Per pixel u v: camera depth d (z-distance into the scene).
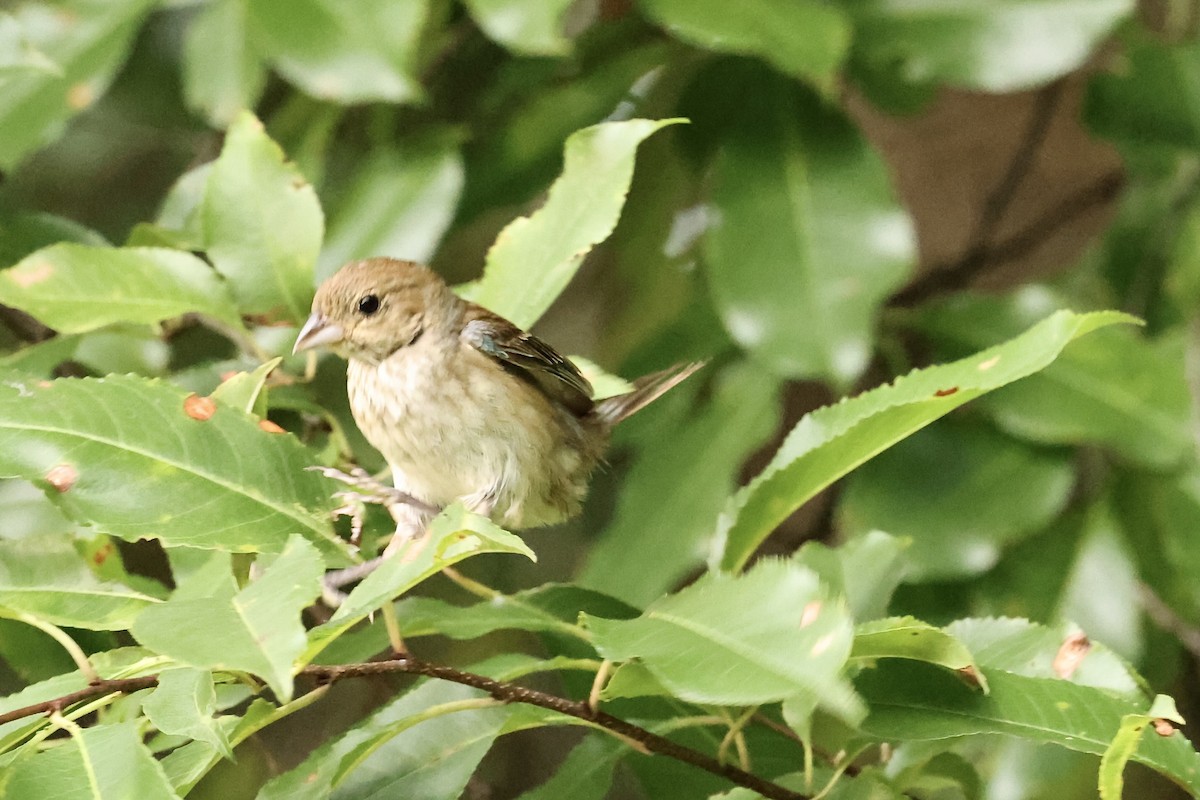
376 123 3.78
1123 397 3.71
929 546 3.71
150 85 3.87
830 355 3.71
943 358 3.75
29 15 3.71
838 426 3.61
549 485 3.67
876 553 3.64
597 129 3.64
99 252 3.64
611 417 3.70
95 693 3.56
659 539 3.73
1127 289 3.78
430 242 3.71
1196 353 3.75
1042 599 3.72
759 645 3.56
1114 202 3.88
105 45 3.71
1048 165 3.89
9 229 3.70
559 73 3.76
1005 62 3.72
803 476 3.61
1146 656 3.75
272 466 3.60
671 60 3.76
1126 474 3.73
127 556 3.76
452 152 3.72
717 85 3.74
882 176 3.72
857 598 3.63
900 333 3.80
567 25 3.87
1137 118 3.76
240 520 3.59
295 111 3.77
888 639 3.57
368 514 3.64
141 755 3.55
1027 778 3.70
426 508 3.63
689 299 3.79
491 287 3.65
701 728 3.63
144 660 3.57
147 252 3.64
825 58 3.69
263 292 3.65
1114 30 3.76
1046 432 3.71
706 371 3.76
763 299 3.72
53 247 3.64
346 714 3.85
